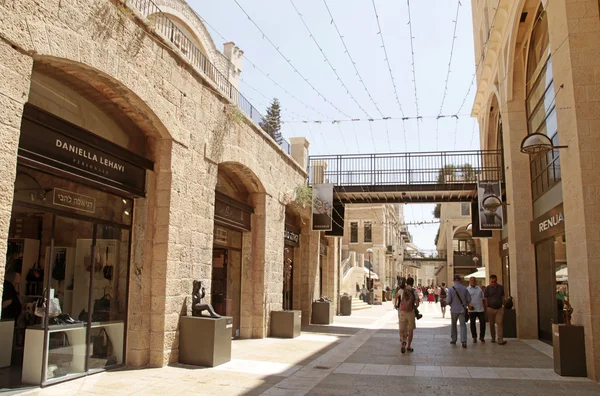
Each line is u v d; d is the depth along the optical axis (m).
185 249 9.71
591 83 9.02
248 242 14.24
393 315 25.17
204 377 8.14
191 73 10.13
